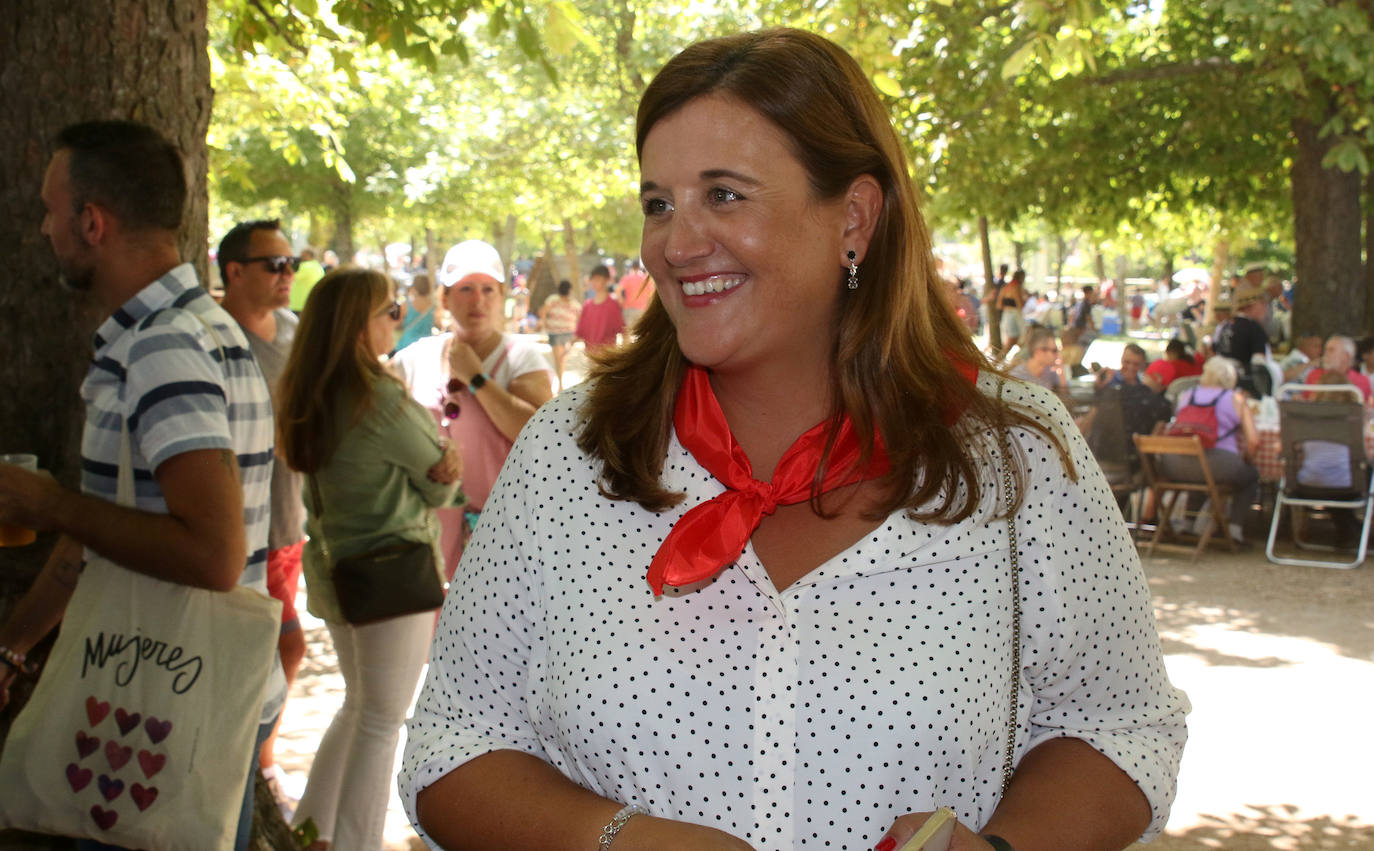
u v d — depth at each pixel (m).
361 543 3.38
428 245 28.30
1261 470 8.94
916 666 1.28
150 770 2.15
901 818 1.21
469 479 4.53
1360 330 11.55
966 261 49.06
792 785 1.26
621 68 18.14
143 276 2.36
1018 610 1.34
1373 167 11.27
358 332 3.39
